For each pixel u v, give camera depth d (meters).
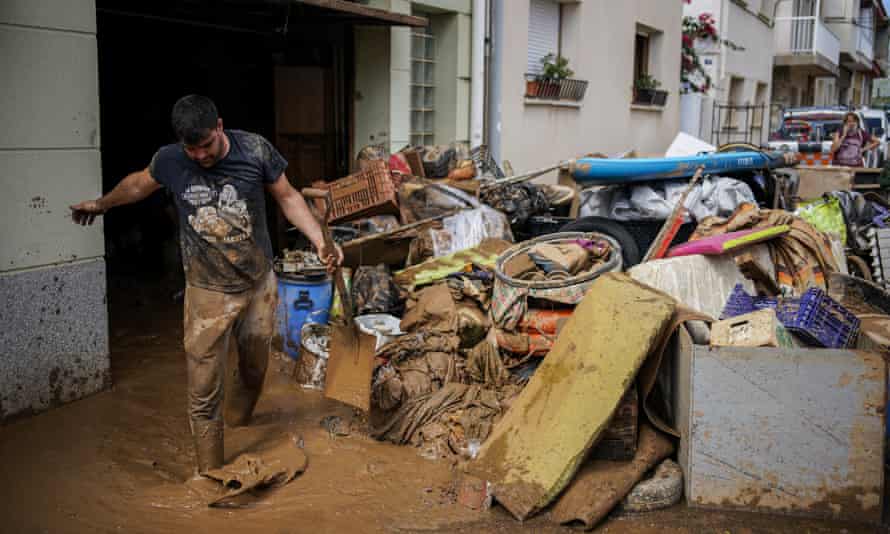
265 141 4.08
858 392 3.76
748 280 5.98
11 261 4.59
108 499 3.91
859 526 3.80
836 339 4.29
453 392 4.84
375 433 4.65
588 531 3.72
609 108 14.66
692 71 20.02
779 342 4.02
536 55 12.62
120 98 9.16
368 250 6.79
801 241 6.45
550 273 5.53
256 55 9.04
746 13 22.92
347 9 7.05
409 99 9.47
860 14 42.44
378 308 6.05
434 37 10.21
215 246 3.93
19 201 4.60
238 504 3.90
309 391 5.33
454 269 6.34
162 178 3.93
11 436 4.54
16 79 4.52
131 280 8.19
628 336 4.09
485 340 5.36
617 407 3.94
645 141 16.66
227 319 4.00
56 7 4.70
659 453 4.11
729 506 3.93
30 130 4.61
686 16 20.78
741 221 6.64
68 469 4.19
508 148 11.35
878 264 7.48
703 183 7.79
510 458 4.03
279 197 4.23
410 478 4.22
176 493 3.97
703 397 3.88
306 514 3.84
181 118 3.57
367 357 4.47
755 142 25.52
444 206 7.25
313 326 5.69
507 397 4.95
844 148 15.19
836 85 43.78
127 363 5.79
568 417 4.00
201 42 9.15
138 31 8.98
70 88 4.82
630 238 7.17
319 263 6.04
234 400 4.61
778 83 31.20
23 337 4.70
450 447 4.52
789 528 3.79
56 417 4.80
